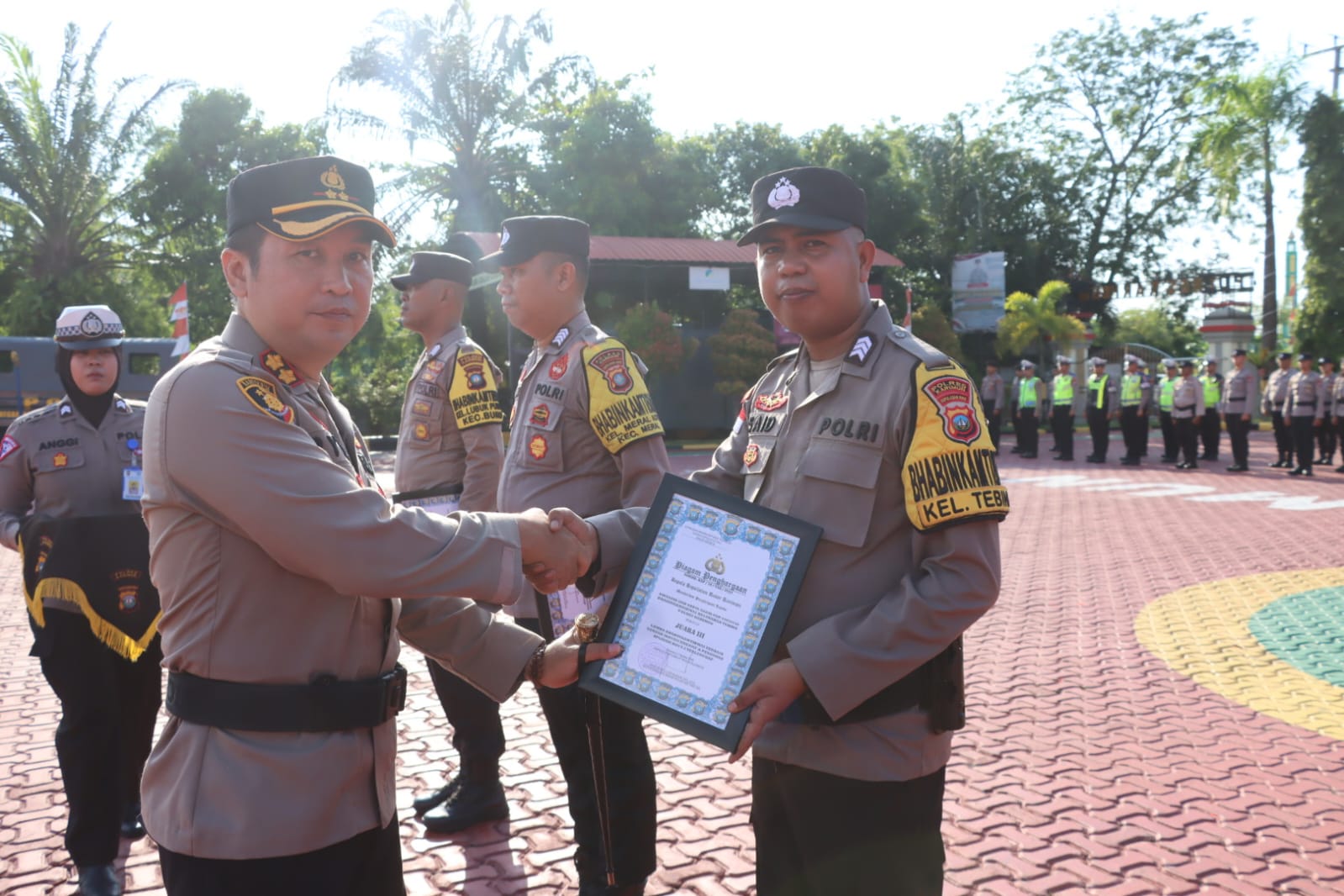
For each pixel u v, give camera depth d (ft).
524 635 6.73
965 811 12.71
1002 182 120.37
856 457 6.48
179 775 5.49
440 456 13.60
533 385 11.14
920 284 116.67
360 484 5.85
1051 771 14.10
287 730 5.48
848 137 109.81
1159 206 120.16
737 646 6.18
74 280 86.38
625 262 77.97
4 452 11.48
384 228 5.94
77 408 11.60
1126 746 15.12
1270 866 11.21
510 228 10.94
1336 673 19.01
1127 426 65.21
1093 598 25.67
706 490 6.57
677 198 96.27
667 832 12.07
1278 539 34.63
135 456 11.57
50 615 10.73
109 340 11.59
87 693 10.73
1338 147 92.58
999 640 21.52
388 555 5.46
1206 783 13.61
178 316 59.21
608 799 9.50
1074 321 101.19
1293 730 15.80
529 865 11.21
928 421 6.21
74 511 11.22
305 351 5.99
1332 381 58.59
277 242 5.74
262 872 5.40
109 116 88.89
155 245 93.61
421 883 10.78
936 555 6.20
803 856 6.65
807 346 7.13
